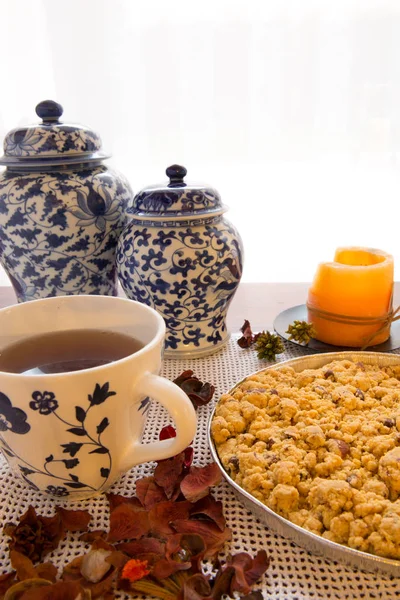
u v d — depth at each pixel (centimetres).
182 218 47
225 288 49
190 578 29
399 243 106
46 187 49
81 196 50
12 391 31
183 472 35
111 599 30
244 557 31
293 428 37
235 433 38
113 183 53
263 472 34
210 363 49
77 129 51
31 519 33
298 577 31
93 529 33
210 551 31
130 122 97
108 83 94
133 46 92
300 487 34
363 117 96
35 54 92
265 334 49
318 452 36
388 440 36
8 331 38
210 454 38
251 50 92
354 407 40
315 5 89
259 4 88
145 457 34
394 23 90
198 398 42
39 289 53
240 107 95
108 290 56
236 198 104
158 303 49
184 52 92
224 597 30
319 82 94
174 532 32
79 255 52
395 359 45
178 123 97
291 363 45
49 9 89
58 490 34
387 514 31
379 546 30
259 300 62
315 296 50
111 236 53
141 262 48
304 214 105
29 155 50
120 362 32
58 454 33
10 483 36
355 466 35
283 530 32
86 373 31
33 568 30
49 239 50
